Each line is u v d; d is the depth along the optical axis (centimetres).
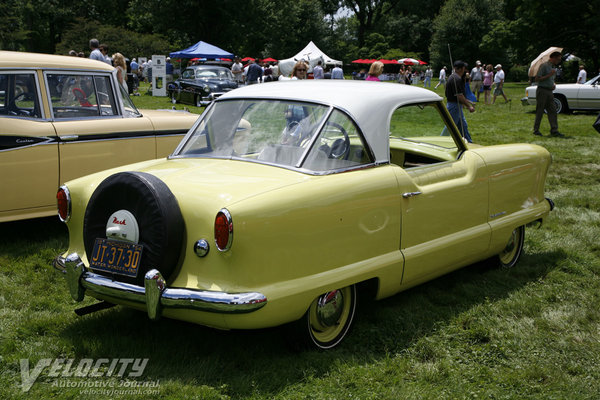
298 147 335
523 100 1970
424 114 406
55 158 523
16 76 509
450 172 404
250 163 342
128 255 301
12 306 391
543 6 3653
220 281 285
